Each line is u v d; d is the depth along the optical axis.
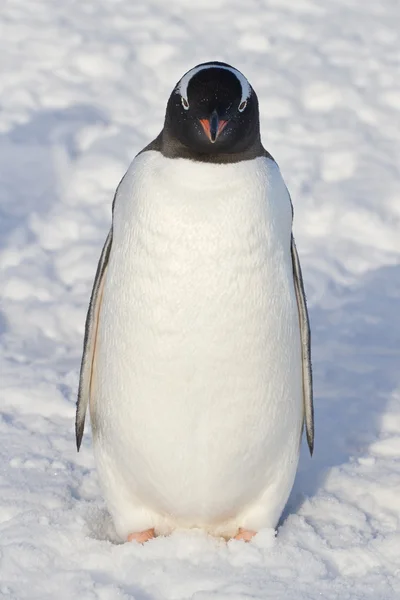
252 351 9.11
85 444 11.90
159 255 8.89
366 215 19.14
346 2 27.78
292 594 8.93
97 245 18.03
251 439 9.40
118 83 23.52
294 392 9.60
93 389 9.84
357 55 25.17
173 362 9.03
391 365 14.60
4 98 22.55
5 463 11.31
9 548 9.46
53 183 19.94
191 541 9.57
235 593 8.87
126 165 20.50
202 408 9.17
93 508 10.45
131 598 8.81
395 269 17.81
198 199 8.88
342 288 17.17
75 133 21.42
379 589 9.18
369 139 21.94
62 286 16.67
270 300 9.11
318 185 20.16
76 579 9.09
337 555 9.71
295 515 10.32
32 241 18.11
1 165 20.31
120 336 9.23
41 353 14.55
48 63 24.00
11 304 16.02
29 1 26.83
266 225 9.01
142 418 9.29
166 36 25.48
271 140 21.59
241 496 9.76
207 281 8.88
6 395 12.89
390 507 10.85
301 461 11.76
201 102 8.80
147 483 9.62
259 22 26.42
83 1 27.05
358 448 12.18
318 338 15.50
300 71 24.22
